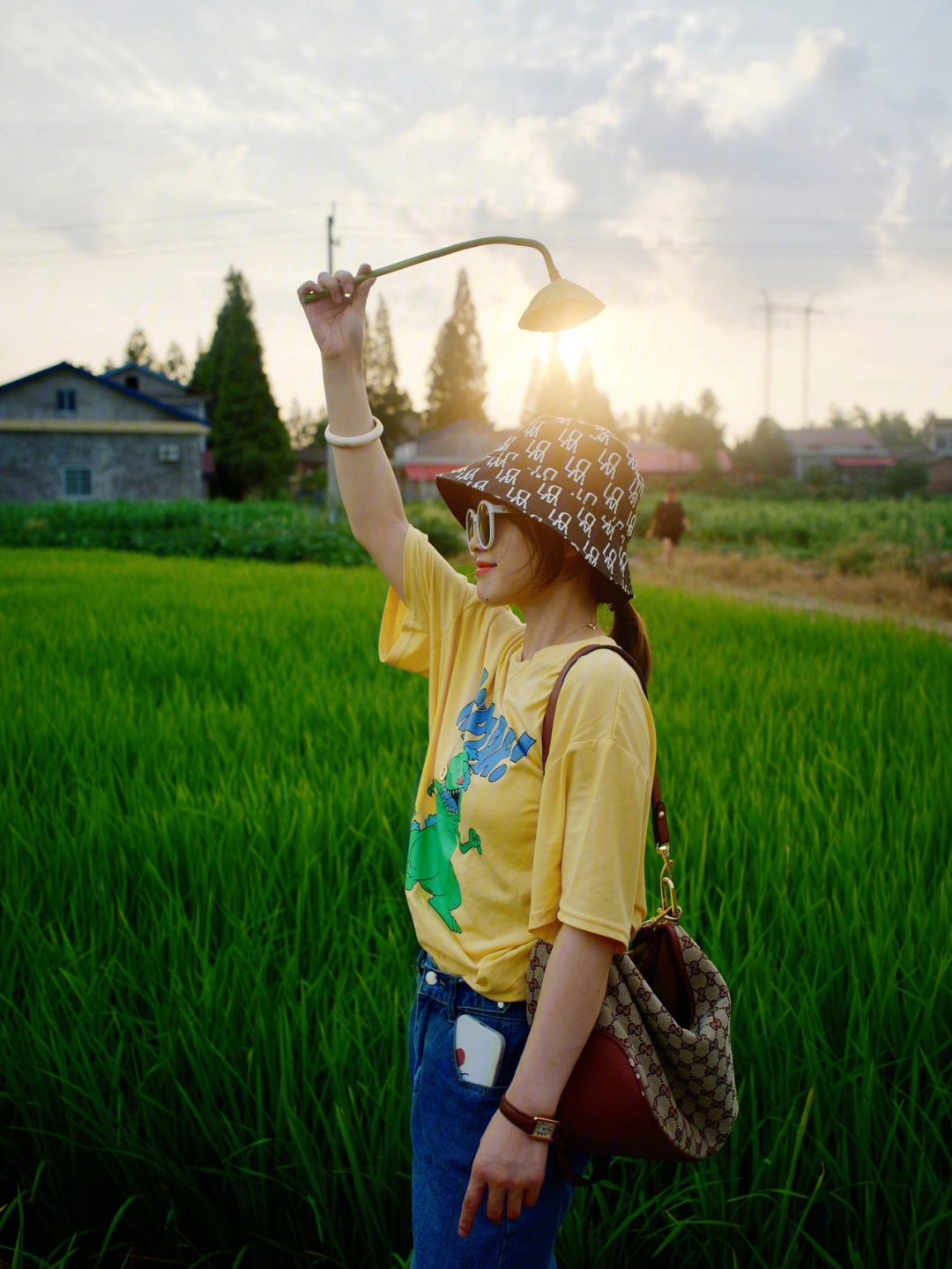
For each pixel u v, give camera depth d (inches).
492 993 53.1
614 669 50.4
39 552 871.1
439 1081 54.5
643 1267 82.4
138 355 3983.8
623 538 54.7
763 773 156.8
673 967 55.9
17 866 122.3
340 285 66.0
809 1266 80.7
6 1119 92.6
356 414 67.2
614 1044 48.7
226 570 658.2
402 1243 82.1
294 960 100.0
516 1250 51.7
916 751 172.4
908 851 129.4
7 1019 94.7
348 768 156.9
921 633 346.3
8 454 1492.4
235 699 217.6
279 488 2258.9
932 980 94.5
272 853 126.7
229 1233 84.7
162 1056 88.1
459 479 57.9
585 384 458.6
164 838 128.1
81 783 151.0
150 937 107.6
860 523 1022.4
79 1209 88.5
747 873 122.4
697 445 2642.7
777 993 92.6
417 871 59.4
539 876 50.0
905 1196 78.5
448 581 64.5
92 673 255.9
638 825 49.1
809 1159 81.4
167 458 1541.6
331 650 284.4
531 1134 46.8
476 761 54.7
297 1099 87.3
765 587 706.8
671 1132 48.9
